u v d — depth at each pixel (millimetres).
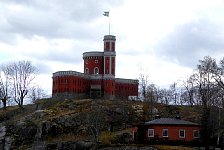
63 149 114500
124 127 133875
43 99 168750
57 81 168500
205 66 133500
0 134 132750
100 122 129125
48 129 127188
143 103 149375
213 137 112125
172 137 109438
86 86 173375
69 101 147875
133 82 183375
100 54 176625
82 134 125750
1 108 171500
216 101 123250
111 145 105562
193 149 99875
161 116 139875
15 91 166125
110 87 173500
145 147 99562
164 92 199375
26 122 133500
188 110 145500
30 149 121625
